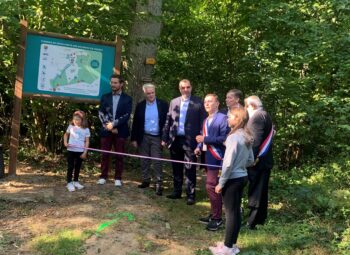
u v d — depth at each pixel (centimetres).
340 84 825
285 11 845
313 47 786
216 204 536
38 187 626
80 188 633
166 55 1012
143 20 784
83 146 631
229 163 435
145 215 556
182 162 611
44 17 725
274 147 870
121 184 672
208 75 1019
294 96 809
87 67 689
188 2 970
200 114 621
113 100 658
